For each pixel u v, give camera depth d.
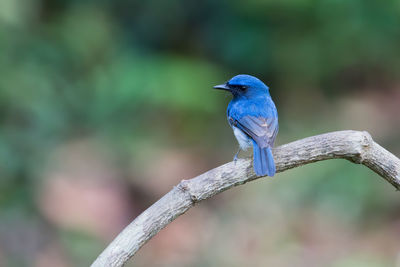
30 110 12.55
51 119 13.04
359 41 15.53
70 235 11.85
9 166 12.00
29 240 11.60
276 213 13.05
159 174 14.14
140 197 13.56
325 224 12.72
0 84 12.20
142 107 14.51
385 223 12.62
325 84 16.53
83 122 14.39
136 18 16.42
